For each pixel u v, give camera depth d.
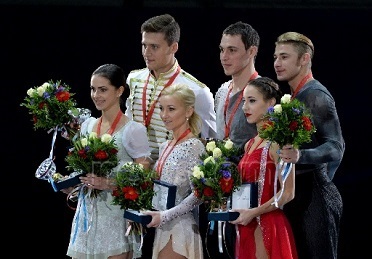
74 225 18.53
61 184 18.11
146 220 17.27
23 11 27.52
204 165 17.02
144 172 17.62
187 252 17.72
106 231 18.23
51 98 18.59
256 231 17.09
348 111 26.02
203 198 17.06
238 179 16.97
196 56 26.69
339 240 23.36
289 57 17.84
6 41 27.22
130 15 27.25
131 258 18.59
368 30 26.56
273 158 17.00
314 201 17.78
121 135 18.30
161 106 17.94
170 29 19.03
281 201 16.75
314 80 17.92
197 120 18.12
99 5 27.50
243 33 18.50
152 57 19.05
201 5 27.25
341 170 25.33
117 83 18.41
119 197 17.56
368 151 25.58
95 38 27.17
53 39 27.22
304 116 16.41
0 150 26.02
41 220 24.33
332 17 26.75
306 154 16.88
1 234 23.69
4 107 26.62
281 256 16.91
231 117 18.67
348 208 24.23
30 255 22.88
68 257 22.84
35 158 25.94
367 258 22.67
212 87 26.53
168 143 18.17
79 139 18.11
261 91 17.16
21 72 27.00
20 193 25.14
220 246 17.09
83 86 26.80
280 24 26.86
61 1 27.52
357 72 26.34
